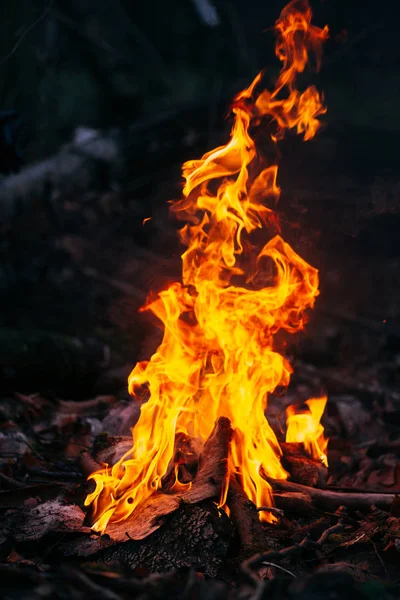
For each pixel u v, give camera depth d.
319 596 2.61
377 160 10.48
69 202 9.37
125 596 2.69
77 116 12.47
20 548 3.49
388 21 17.11
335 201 7.11
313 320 8.32
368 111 16.91
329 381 6.81
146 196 10.03
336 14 15.66
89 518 3.63
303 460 4.24
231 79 16.34
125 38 15.89
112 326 7.80
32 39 10.43
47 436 5.21
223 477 3.61
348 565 3.37
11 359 5.73
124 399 6.03
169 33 18.78
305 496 3.90
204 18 15.77
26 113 10.52
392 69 17.95
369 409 6.38
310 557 3.47
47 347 5.90
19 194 9.12
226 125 9.70
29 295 8.14
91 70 12.65
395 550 3.43
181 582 2.74
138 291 8.20
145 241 9.34
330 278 9.12
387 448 5.35
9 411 5.51
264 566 3.27
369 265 9.42
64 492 4.00
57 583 2.68
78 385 6.05
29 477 4.50
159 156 9.88
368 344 8.01
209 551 3.26
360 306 8.88
